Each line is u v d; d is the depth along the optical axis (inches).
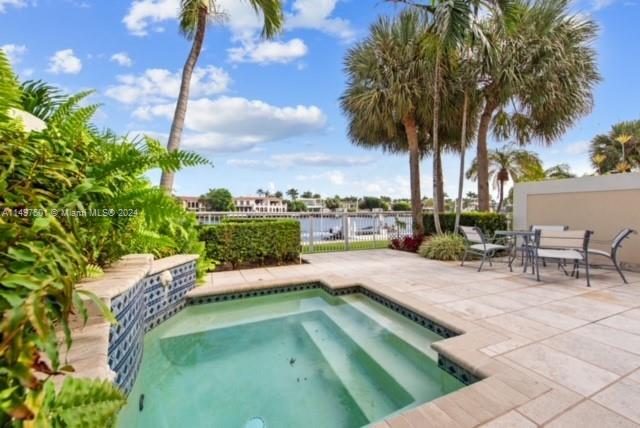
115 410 33.3
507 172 595.8
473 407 59.7
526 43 247.3
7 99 45.1
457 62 262.1
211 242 204.7
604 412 58.2
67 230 52.5
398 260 241.9
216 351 111.4
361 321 136.6
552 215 222.7
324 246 302.2
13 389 23.6
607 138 571.8
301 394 85.3
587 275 152.1
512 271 190.4
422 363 99.0
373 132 323.3
